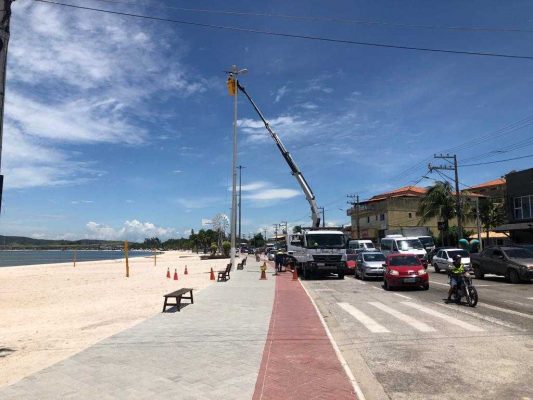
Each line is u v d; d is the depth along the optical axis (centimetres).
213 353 778
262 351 793
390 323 1105
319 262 2580
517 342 858
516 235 4050
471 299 1356
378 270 2480
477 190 7725
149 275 3334
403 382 636
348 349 841
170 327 1031
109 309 1469
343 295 1764
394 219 6906
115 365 699
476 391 591
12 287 2438
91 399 548
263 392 574
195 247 15125
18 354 837
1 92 784
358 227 7594
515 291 1759
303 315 1210
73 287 2383
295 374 653
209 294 1761
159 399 549
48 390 581
